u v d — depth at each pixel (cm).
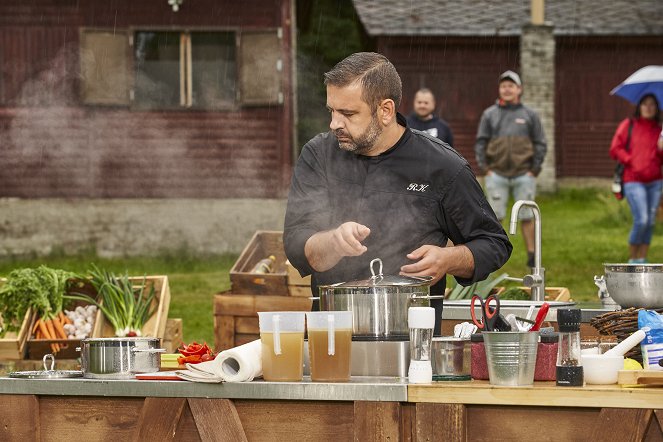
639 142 1055
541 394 281
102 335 655
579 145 2041
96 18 1487
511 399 283
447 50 1992
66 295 664
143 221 1434
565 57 2044
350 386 292
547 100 1947
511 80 1130
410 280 318
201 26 1489
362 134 349
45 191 1476
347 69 346
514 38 1988
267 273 656
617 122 2042
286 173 1494
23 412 312
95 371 316
